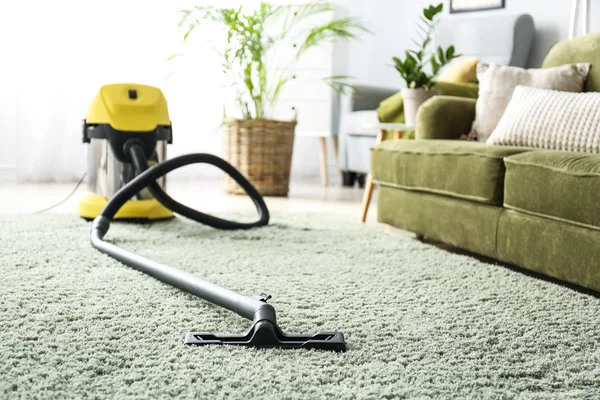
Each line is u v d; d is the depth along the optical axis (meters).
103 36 3.83
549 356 1.27
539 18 3.91
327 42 4.35
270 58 4.32
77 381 1.09
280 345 1.28
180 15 3.99
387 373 1.16
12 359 1.17
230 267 1.95
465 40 4.00
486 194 2.04
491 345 1.33
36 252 2.05
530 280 1.86
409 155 2.40
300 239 2.40
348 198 3.79
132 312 1.47
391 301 1.63
